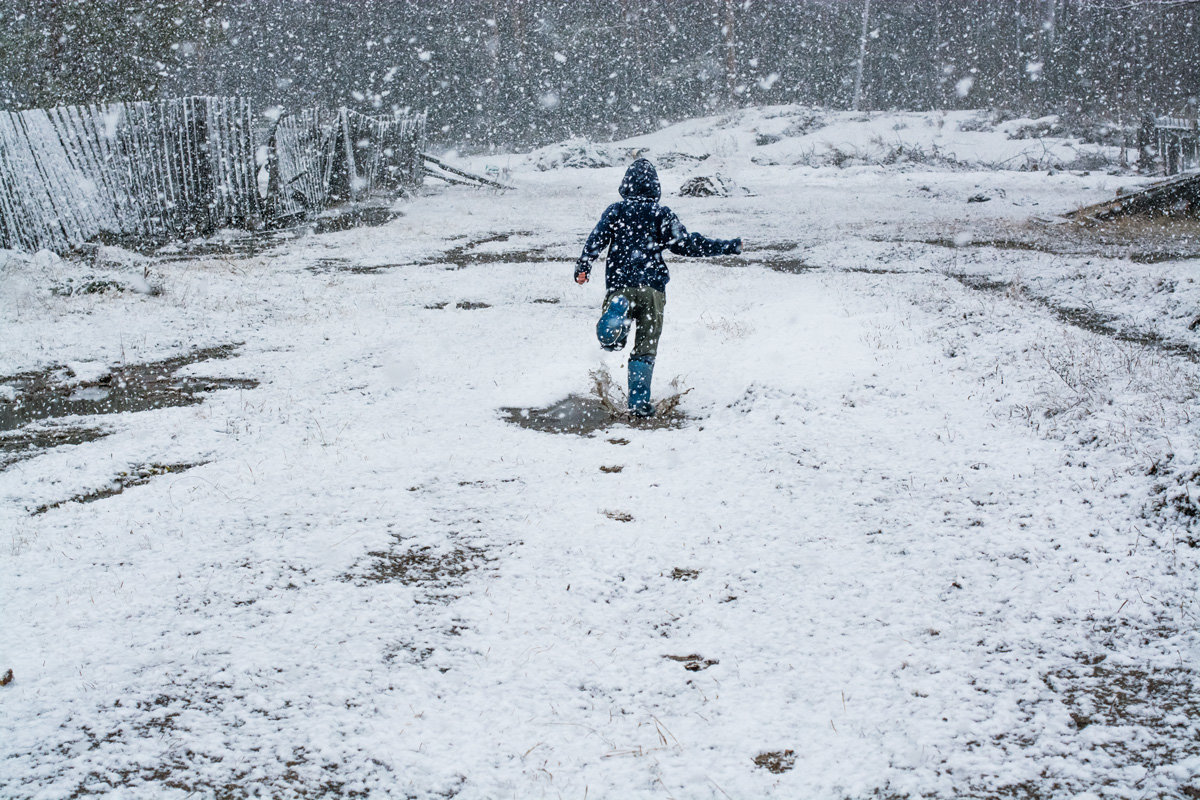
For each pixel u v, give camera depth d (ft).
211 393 22.00
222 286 37.60
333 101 158.92
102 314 31.65
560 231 59.93
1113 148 113.91
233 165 60.08
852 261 43.19
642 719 8.48
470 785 7.54
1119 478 13.85
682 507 14.14
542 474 15.83
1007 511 13.28
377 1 168.86
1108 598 10.46
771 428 18.03
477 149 175.01
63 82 76.74
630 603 10.97
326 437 18.10
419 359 24.99
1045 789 7.29
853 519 13.38
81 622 10.55
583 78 192.03
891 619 10.30
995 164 110.42
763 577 11.56
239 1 144.25
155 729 8.38
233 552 12.55
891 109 179.93
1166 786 7.25
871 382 20.49
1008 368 20.80
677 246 19.39
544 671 9.39
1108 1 130.82
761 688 8.96
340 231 60.75
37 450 17.66
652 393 21.22
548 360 24.35
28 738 8.25
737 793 7.37
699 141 147.64
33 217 45.50
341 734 8.30
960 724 8.18
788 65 192.24
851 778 7.52
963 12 182.60
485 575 11.82
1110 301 30.63
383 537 13.08
